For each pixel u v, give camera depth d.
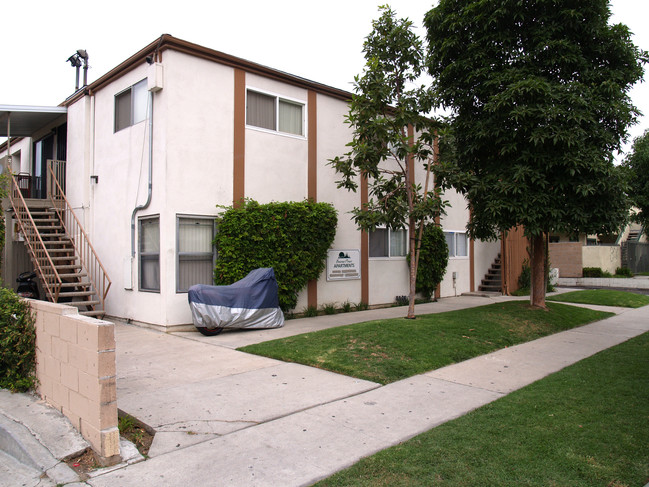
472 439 4.48
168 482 3.78
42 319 5.42
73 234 13.41
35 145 17.08
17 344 5.64
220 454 4.27
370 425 4.94
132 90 11.43
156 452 4.32
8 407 5.20
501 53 10.24
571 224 10.23
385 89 9.85
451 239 17.38
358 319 11.80
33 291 13.13
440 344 8.18
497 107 9.69
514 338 9.28
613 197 9.85
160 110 10.34
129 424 4.84
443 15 11.10
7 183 11.24
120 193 11.66
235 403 5.59
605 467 3.90
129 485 3.74
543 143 9.52
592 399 5.65
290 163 12.34
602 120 10.15
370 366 7.03
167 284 10.11
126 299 11.31
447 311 12.16
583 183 9.47
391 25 10.20
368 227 9.98
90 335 4.32
